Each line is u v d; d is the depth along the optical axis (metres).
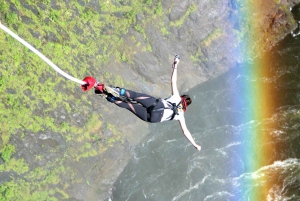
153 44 21.25
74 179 17.38
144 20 20.83
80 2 19.17
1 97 16.31
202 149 19.52
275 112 21.05
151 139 20.00
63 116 17.81
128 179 18.55
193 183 18.28
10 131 16.25
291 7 25.59
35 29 17.72
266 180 18.19
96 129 18.66
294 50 24.31
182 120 7.93
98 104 18.97
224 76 23.08
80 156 17.86
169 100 7.86
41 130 17.03
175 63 7.93
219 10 22.28
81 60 19.09
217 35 22.61
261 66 23.59
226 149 19.47
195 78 22.56
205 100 21.92
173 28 21.50
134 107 7.52
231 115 21.11
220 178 18.41
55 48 18.25
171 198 17.88
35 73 17.42
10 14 16.98
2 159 15.86
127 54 20.64
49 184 16.75
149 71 21.22
